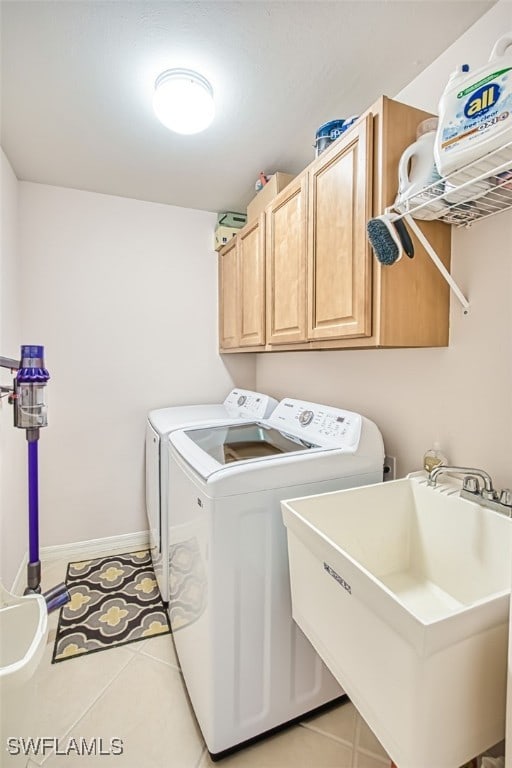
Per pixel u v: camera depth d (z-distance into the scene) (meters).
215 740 1.13
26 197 2.13
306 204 1.40
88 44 1.17
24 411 1.30
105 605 1.89
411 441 1.35
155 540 1.99
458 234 1.14
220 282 2.60
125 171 1.99
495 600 0.64
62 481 2.31
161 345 2.52
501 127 0.72
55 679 1.45
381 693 0.69
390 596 0.64
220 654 1.11
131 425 2.47
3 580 1.69
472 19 1.09
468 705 0.64
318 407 1.62
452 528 1.03
